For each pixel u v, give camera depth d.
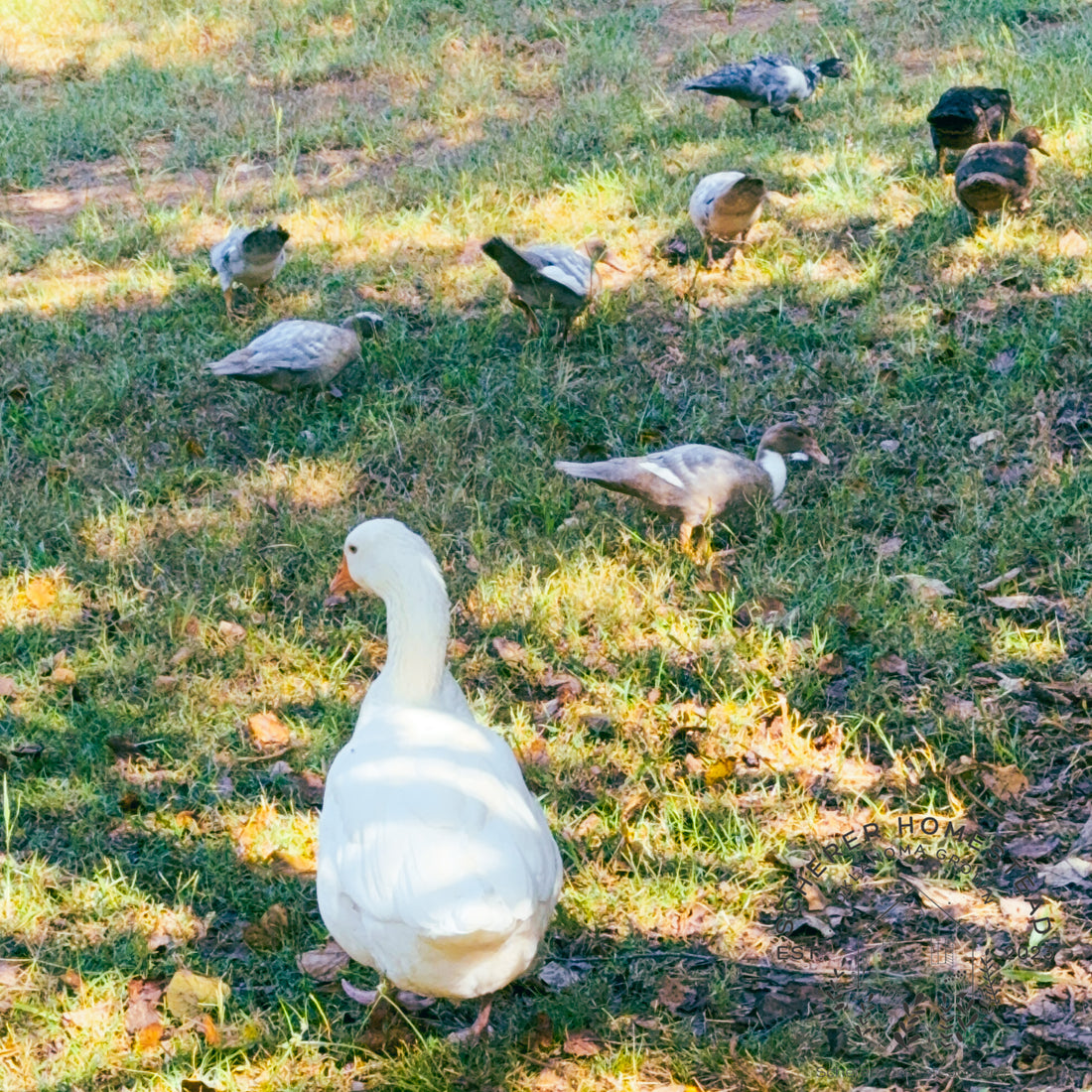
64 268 8.21
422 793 5.83
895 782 6.45
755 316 7.75
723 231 7.86
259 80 9.57
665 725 6.59
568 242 8.09
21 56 10.17
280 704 6.68
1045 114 8.40
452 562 7.00
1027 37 9.19
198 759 6.55
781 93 8.51
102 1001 6.12
